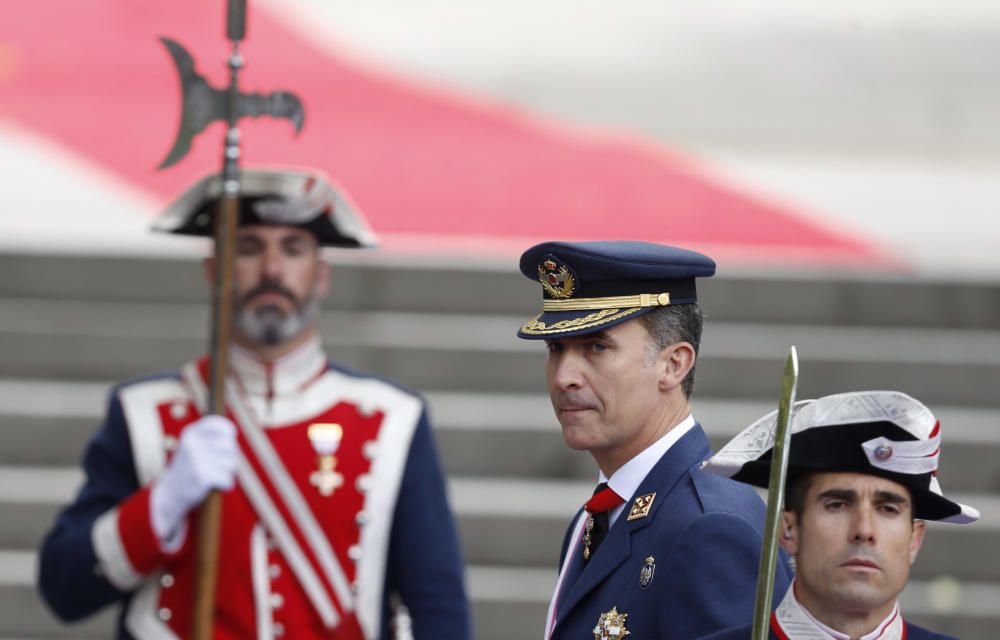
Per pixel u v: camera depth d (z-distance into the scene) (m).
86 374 29.67
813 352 30.23
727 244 34.00
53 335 29.75
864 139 39.28
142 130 35.97
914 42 40.34
